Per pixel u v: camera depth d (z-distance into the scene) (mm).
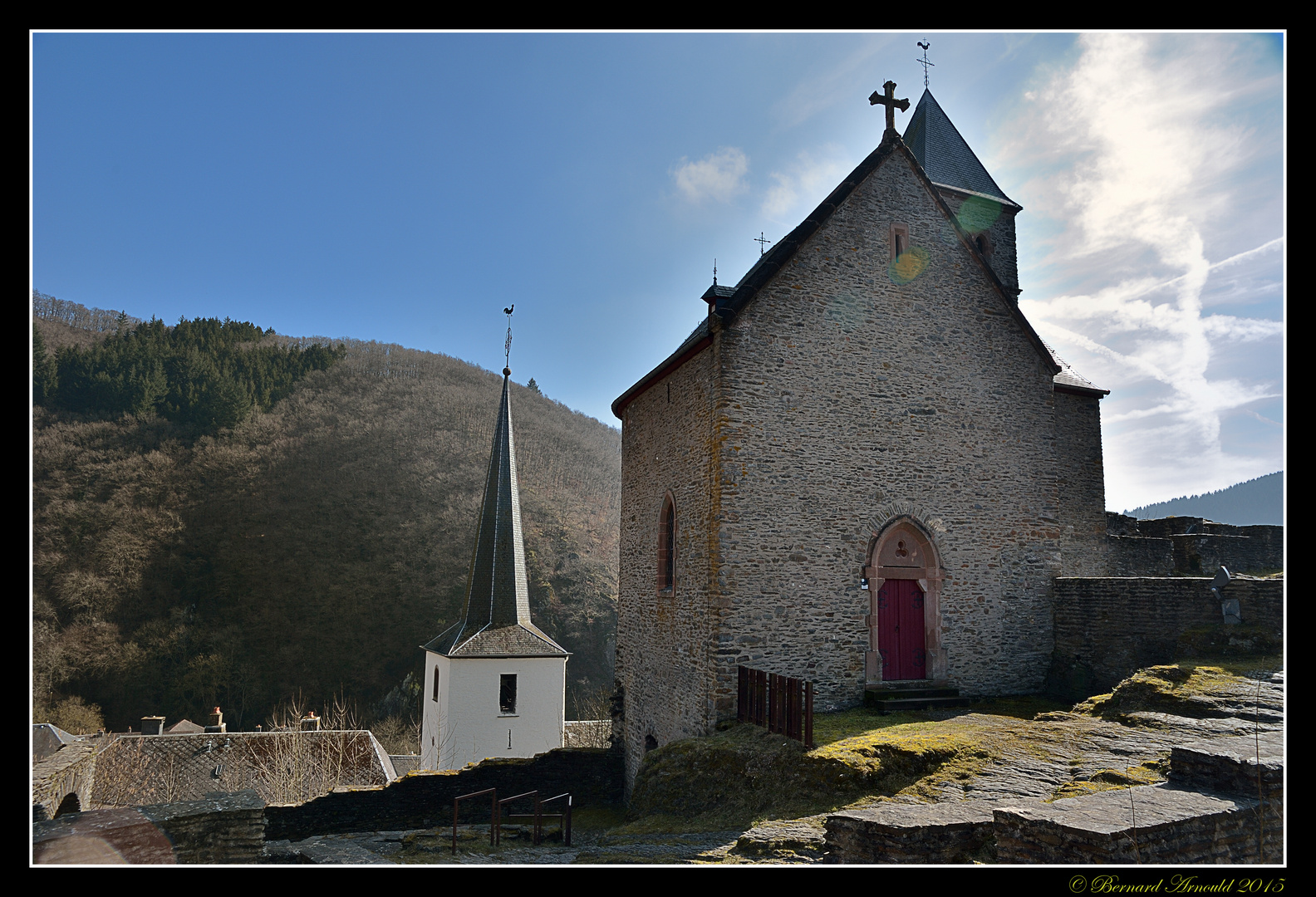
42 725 21109
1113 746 8992
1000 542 14875
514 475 30344
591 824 14727
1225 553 18094
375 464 74312
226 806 8234
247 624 58188
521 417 93375
